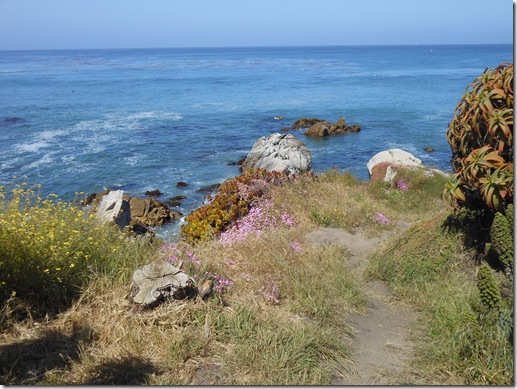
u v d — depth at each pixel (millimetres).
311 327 5367
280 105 49062
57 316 5117
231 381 4379
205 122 38781
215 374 4492
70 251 5793
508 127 6020
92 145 29719
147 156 27047
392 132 35219
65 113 42688
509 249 5414
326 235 9711
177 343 4742
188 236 9344
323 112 44438
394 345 5371
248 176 11883
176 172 23844
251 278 6559
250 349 4777
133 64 136500
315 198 11750
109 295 5434
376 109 46000
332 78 81562
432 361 4832
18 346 4523
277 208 10398
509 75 6184
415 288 6793
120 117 41000
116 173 23625
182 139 31922
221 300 5672
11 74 90000
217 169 24406
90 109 45500
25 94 56344
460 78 76812
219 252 7363
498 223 5516
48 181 22172
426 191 15883
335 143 31922
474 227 7051
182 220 17109
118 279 5734
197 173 23672
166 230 15930
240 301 5766
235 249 7598
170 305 5254
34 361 4406
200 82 75250
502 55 168375
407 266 7387
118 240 6914
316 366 4746
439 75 83938
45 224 5922
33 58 190375
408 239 8109
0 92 58062
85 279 5629
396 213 12766
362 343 5477
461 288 6160
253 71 102500
